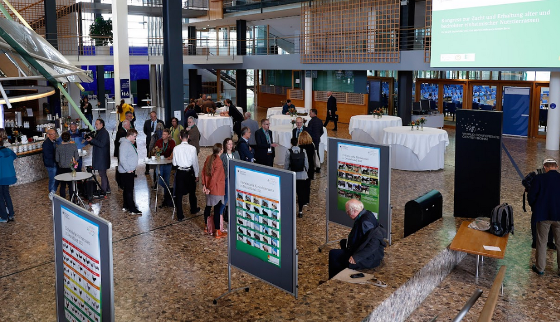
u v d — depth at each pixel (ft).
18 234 26.76
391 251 19.35
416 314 17.01
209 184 25.91
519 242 24.31
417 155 41.29
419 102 67.21
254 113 86.07
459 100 68.13
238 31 88.99
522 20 42.65
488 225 22.29
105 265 12.75
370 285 15.65
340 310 13.87
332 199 25.13
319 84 79.92
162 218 29.66
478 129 24.26
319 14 69.97
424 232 22.22
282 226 17.44
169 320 17.94
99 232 12.75
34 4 76.89
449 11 47.73
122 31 59.67
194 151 29.09
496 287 12.30
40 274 21.84
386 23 61.93
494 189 24.35
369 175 23.52
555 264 21.67
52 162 33.32
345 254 18.89
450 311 17.31
